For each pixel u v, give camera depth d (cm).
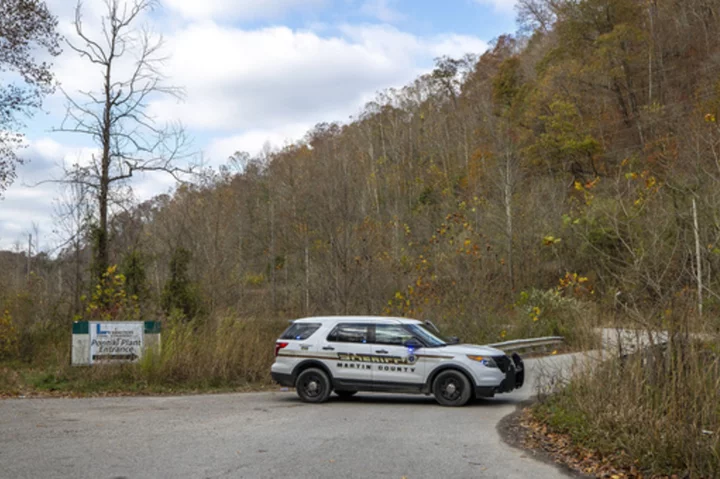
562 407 1203
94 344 1914
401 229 5272
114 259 2817
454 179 7425
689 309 1005
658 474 834
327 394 1546
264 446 1004
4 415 1331
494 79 8356
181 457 922
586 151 5597
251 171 7800
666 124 5097
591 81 6241
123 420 1266
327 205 3838
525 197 5069
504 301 3381
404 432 1139
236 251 5538
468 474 848
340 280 3038
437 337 1573
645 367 1019
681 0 6725
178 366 1897
